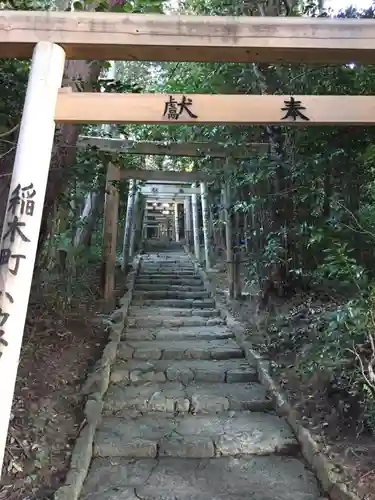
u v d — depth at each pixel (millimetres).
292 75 5004
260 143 6102
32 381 4055
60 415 3770
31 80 2406
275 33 2473
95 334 6066
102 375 4570
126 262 10906
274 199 5961
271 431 3719
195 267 11438
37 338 4875
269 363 4949
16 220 2260
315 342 4098
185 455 3451
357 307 2951
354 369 3383
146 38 2451
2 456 2107
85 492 2943
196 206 12742
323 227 4387
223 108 2479
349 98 2496
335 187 5004
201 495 2939
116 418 4020
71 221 7312
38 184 2322
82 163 4875
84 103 2451
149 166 11562
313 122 2480
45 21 2451
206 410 4207
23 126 2365
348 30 2479
